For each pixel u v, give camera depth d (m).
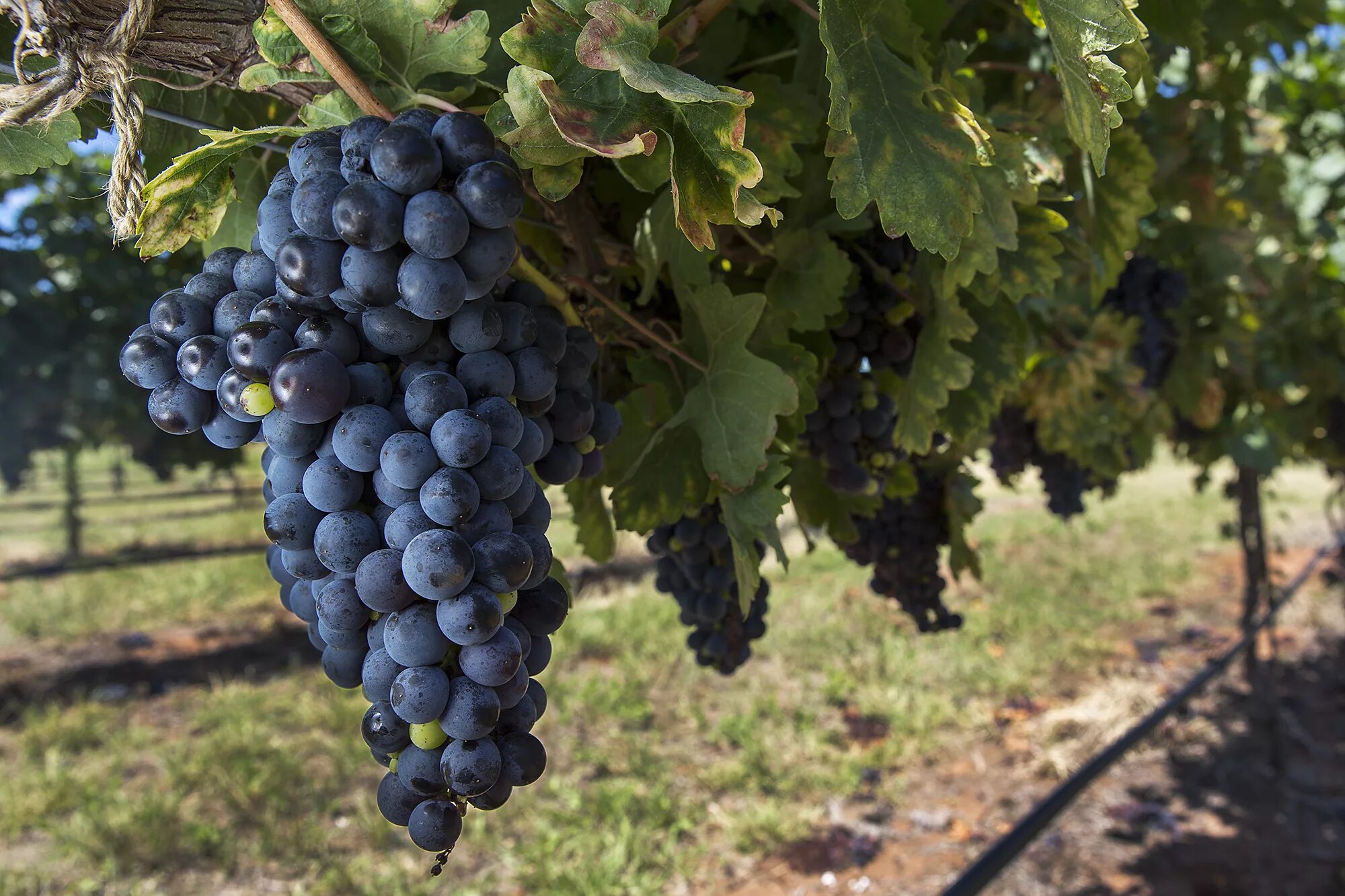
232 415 0.92
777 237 1.67
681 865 6.29
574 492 1.97
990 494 18.36
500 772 0.89
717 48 1.52
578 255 1.62
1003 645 10.29
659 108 1.02
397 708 0.85
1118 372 3.39
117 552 16.08
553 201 1.04
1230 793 7.30
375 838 6.54
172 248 1.07
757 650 10.01
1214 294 4.24
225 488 22.50
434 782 0.88
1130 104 1.94
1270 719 7.54
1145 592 12.28
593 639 10.27
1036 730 8.29
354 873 6.21
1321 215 6.17
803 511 2.16
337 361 0.88
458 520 0.87
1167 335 4.20
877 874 6.24
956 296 1.66
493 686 0.87
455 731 0.85
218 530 18.20
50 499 23.00
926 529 2.67
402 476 0.87
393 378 0.96
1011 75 2.22
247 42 1.06
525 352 1.02
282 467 0.95
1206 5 2.93
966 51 1.61
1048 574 12.93
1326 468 8.38
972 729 8.31
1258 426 6.06
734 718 8.32
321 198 0.86
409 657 0.85
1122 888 6.10
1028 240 1.68
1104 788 7.42
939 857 6.40
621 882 6.09
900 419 1.83
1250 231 4.12
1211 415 4.57
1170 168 3.05
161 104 1.45
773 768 7.57
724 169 1.00
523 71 0.96
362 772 7.64
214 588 13.50
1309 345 5.78
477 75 1.20
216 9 1.03
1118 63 1.29
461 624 0.83
